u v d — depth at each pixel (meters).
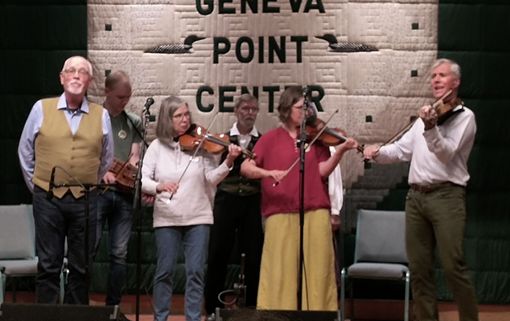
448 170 7.54
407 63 9.14
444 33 9.12
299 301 7.21
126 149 8.45
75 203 7.19
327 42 9.18
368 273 8.57
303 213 7.26
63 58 9.28
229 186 8.38
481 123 9.12
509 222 9.16
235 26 9.21
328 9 9.16
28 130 7.27
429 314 7.78
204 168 7.77
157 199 7.70
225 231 8.41
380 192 9.18
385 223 9.01
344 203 9.17
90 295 9.26
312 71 9.19
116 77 8.36
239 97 8.92
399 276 8.52
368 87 9.16
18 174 9.34
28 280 9.28
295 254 7.48
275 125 9.19
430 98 9.14
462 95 9.12
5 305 6.22
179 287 9.23
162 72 9.27
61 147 7.20
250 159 7.64
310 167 7.55
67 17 9.28
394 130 9.16
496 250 9.16
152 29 9.27
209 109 9.24
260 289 7.54
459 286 7.57
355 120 9.16
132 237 9.21
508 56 9.12
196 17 9.24
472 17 9.12
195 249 7.69
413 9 9.12
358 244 9.02
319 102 9.17
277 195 7.52
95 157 7.29
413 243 7.77
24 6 9.28
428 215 7.61
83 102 7.31
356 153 9.16
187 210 7.67
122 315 6.29
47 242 7.19
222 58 9.23
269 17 9.19
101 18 9.27
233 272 9.12
